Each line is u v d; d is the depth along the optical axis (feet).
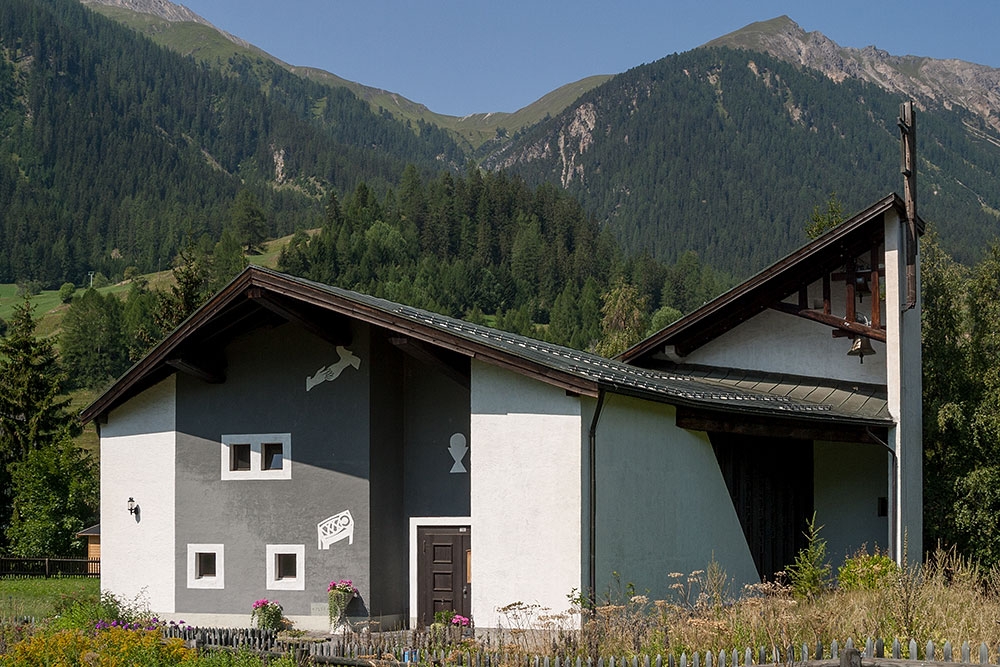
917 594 41.88
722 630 38.34
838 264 73.10
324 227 604.90
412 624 61.57
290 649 44.16
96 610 58.59
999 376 90.12
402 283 500.33
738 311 77.41
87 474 140.97
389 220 611.06
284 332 64.44
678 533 57.88
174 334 62.34
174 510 66.08
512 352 51.42
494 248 593.01
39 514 134.51
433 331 53.57
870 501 73.97
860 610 41.04
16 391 161.17
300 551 62.23
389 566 61.57
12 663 43.86
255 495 63.98
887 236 68.59
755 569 66.13
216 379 65.46
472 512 52.70
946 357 92.63
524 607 48.52
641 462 54.85
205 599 64.49
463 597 60.64
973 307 95.81
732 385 76.59
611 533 51.57
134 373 64.90
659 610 45.75
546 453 51.13
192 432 66.23
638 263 579.48
